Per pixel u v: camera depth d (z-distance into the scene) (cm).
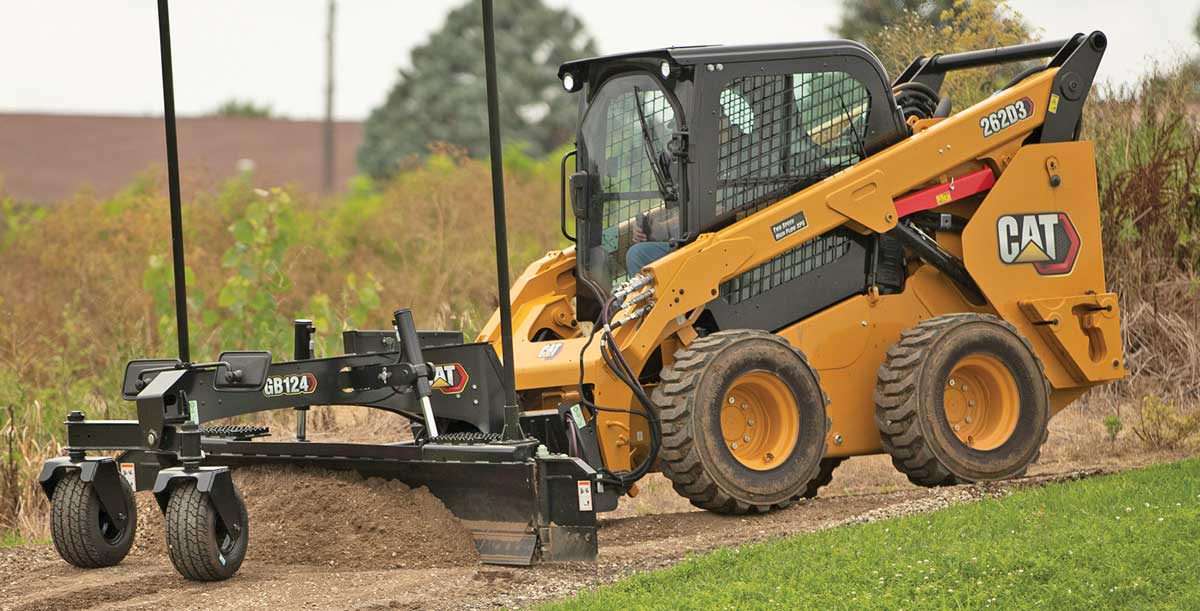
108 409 3694
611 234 2769
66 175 15012
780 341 2575
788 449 2569
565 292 2900
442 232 5497
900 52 4078
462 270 5250
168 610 2011
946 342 2692
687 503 3008
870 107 2788
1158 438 3206
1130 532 1986
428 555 2278
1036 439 2775
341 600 2028
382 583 2130
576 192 2803
